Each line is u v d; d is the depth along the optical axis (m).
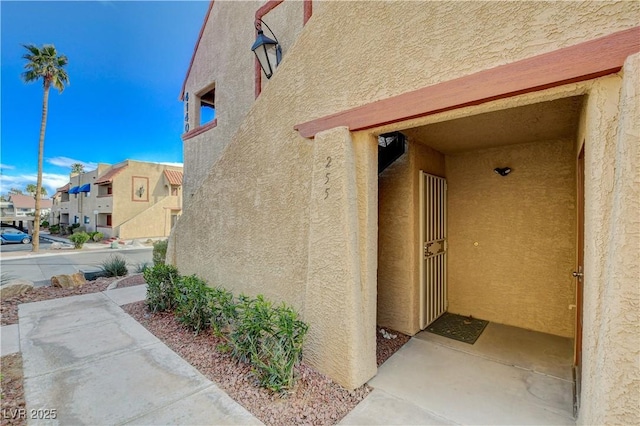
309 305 3.56
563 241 4.54
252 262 4.64
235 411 2.84
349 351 3.16
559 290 4.57
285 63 4.15
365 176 3.31
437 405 2.94
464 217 5.45
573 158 4.45
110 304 6.34
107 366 3.70
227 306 4.20
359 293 3.26
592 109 2.08
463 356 3.95
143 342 4.41
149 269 6.13
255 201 4.62
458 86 2.58
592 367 2.04
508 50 2.36
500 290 5.08
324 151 3.46
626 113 1.84
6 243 26.25
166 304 5.68
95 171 30.70
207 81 8.58
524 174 4.85
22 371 3.59
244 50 7.35
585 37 2.06
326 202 3.40
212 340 4.41
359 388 3.20
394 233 4.77
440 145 4.93
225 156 5.36
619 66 1.93
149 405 2.94
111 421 2.71
